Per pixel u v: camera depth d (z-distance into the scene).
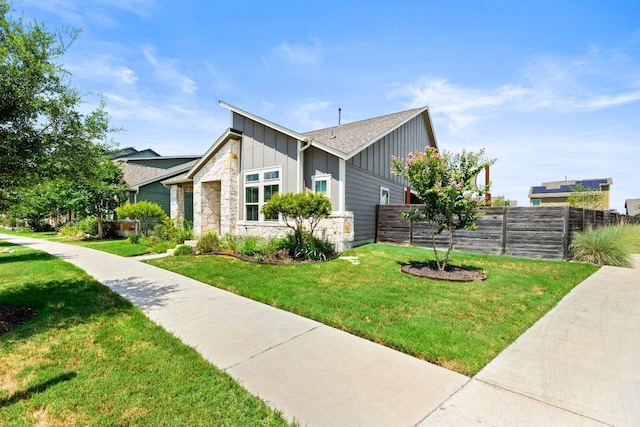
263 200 11.71
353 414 2.44
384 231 11.88
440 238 10.69
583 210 10.36
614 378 2.98
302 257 8.77
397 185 14.17
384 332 3.94
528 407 2.53
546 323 4.41
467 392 2.74
